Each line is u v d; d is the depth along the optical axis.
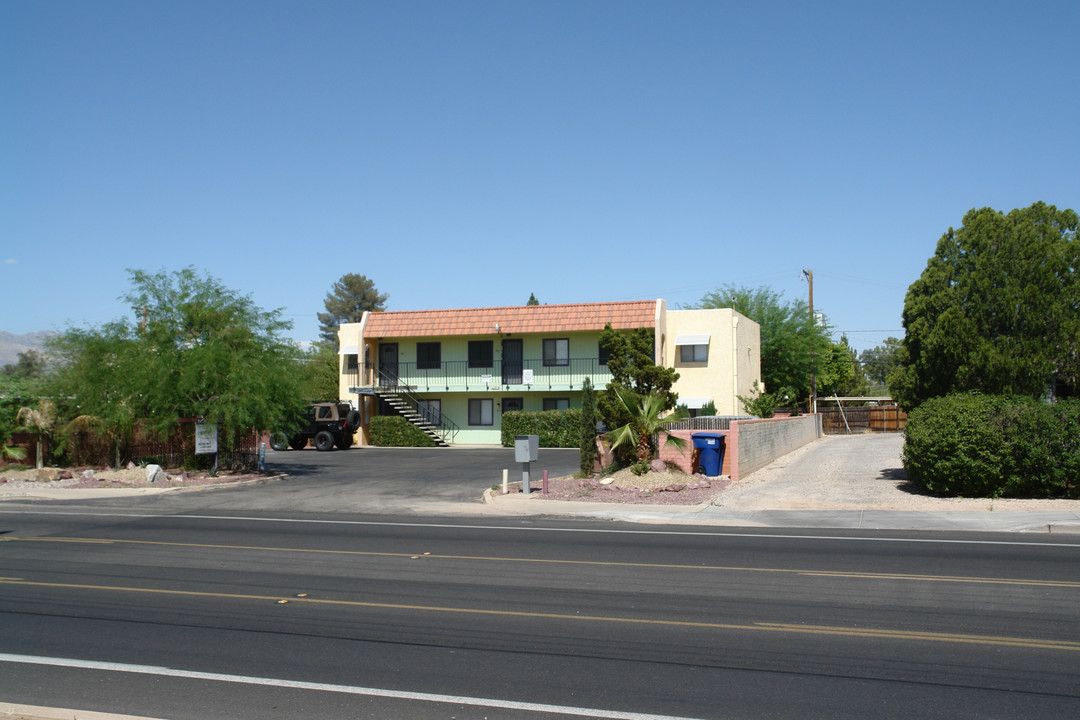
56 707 5.75
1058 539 12.75
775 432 26.81
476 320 40.50
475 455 33.75
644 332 21.59
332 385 52.72
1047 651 6.86
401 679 6.32
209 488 22.80
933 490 17.34
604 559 11.49
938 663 6.58
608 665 6.63
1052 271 17.89
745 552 11.96
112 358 24.66
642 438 20.95
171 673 6.51
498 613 8.39
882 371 90.62
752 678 6.26
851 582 9.66
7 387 27.84
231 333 24.78
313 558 11.83
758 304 50.03
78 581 10.21
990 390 18.48
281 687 6.15
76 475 24.84
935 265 19.92
